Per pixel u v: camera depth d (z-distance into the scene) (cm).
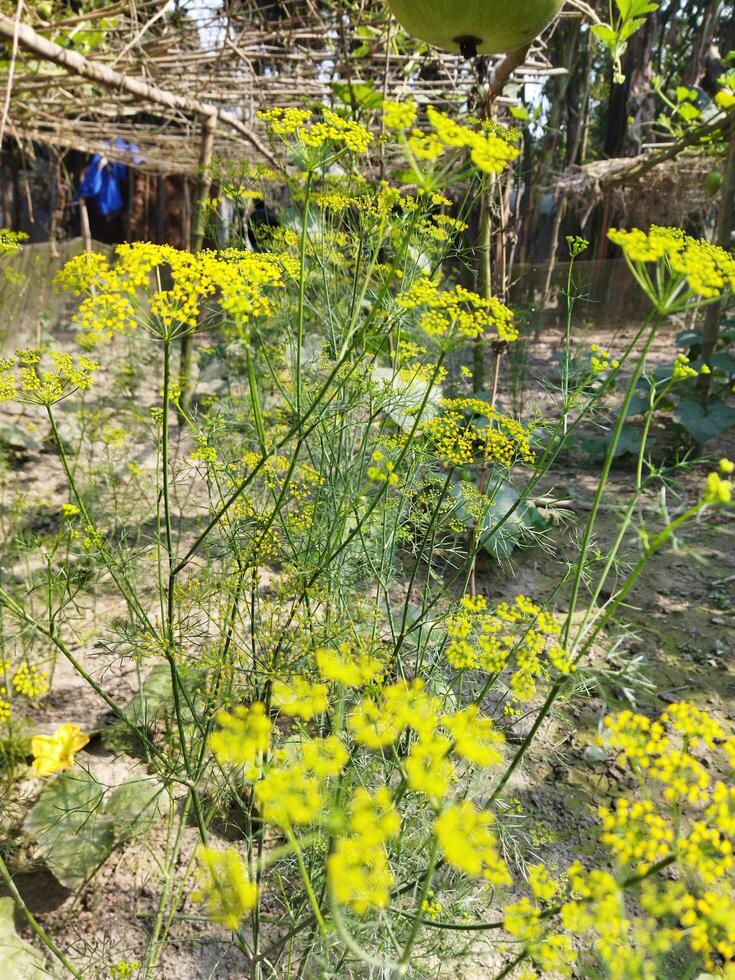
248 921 185
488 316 110
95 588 286
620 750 248
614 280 975
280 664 150
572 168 887
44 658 246
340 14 351
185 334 112
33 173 1068
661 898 73
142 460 372
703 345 545
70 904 186
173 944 179
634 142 1111
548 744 253
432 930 151
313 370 234
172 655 135
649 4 203
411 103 94
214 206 266
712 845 77
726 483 81
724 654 308
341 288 276
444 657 187
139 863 195
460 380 502
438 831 68
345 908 120
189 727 205
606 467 106
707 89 974
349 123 124
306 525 165
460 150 150
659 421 628
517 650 120
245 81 468
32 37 304
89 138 741
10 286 448
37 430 487
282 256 139
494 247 276
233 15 389
